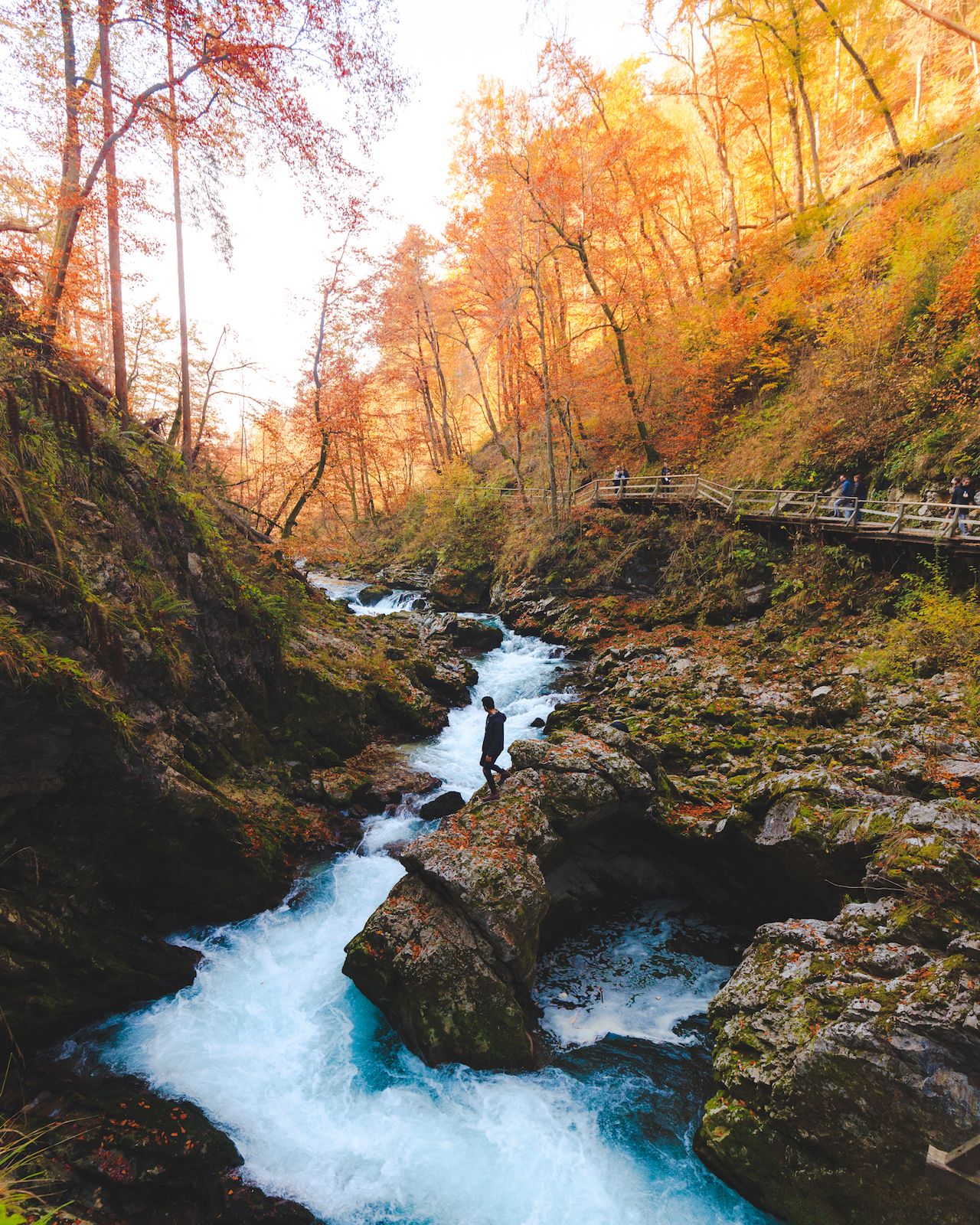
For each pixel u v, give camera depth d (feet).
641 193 88.28
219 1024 21.58
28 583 19.85
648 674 51.01
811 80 96.53
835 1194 15.29
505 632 76.79
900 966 17.21
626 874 30.19
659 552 72.43
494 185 81.71
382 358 110.01
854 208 81.82
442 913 22.89
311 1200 16.28
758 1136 16.48
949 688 35.88
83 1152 15.38
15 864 19.21
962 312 51.11
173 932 25.16
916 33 95.61
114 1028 20.59
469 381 150.92
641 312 95.91
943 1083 14.52
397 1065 20.62
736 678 45.91
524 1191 16.84
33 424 23.73
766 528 59.88
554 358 85.05
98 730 19.97
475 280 91.50
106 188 37.47
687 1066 21.01
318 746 38.17
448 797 34.99
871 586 50.14
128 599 25.50
